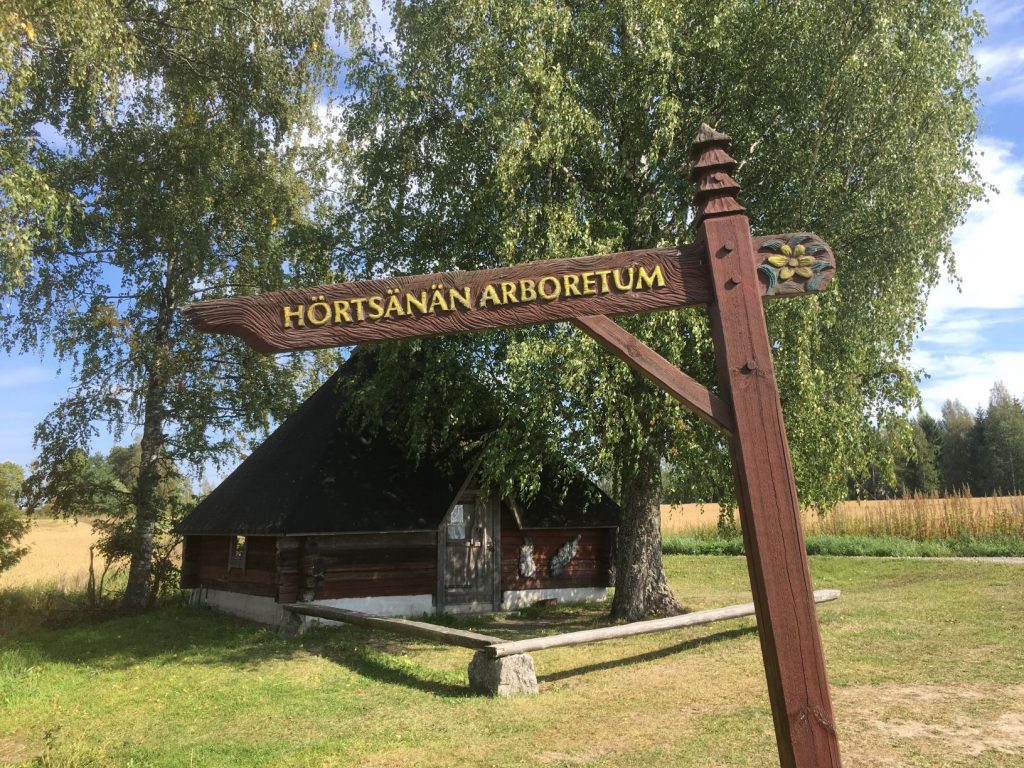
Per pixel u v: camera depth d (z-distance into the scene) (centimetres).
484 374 1230
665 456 1189
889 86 1012
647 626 956
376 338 373
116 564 2448
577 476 1543
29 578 2186
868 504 2825
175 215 1630
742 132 1110
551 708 747
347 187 1394
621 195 1185
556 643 862
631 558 1309
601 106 1160
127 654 1165
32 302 1638
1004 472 6225
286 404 1900
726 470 1095
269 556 1390
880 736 608
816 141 1050
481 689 822
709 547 2669
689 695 770
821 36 1020
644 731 655
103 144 1623
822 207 1073
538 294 379
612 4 1098
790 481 349
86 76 1348
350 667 997
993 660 842
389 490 1399
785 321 1009
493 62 1081
